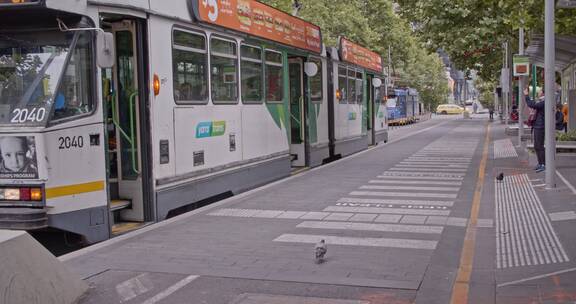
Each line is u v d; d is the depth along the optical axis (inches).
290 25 606.2
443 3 935.7
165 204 382.9
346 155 825.5
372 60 1011.9
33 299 216.5
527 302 224.4
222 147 459.2
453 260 289.6
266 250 310.5
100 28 325.1
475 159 770.8
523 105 951.6
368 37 1619.1
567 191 462.6
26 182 301.3
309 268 277.4
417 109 2524.6
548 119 478.3
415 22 1081.4
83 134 320.5
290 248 314.8
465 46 954.7
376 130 1056.8
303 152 665.0
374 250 309.9
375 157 812.0
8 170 303.3
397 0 1019.3
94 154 327.0
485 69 1550.2
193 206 445.4
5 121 307.4
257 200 459.5
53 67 313.6
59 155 307.4
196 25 420.2
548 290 235.6
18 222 295.1
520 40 898.1
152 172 369.7
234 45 480.1
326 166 695.7
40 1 295.7
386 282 255.4
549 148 478.3
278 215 402.9
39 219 297.3
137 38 363.3
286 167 596.4
